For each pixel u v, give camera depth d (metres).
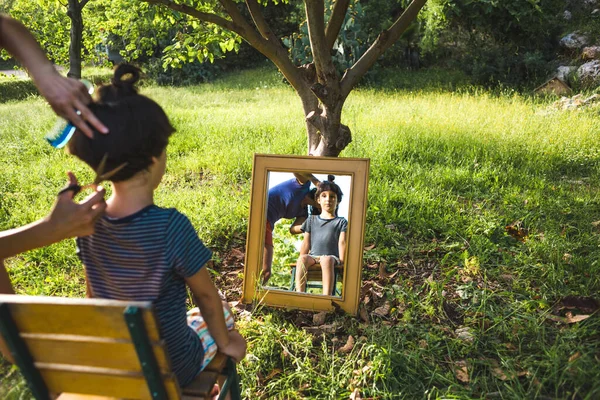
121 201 1.90
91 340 1.65
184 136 8.59
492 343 3.15
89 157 1.81
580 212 5.08
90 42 10.43
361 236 3.59
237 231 5.01
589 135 7.91
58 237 1.85
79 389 1.78
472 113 9.80
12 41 1.75
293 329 3.46
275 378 3.07
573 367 2.80
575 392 2.61
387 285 3.96
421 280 4.05
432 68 17.33
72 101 1.75
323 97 4.14
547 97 12.36
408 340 3.30
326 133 4.34
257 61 22.28
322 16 4.02
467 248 4.44
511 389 2.70
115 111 1.79
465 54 16.52
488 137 7.90
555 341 3.06
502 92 13.57
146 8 7.73
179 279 1.95
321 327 3.48
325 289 3.65
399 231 4.87
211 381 2.09
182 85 19.89
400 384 2.91
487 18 15.36
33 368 1.76
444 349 3.21
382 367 2.99
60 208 1.82
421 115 9.67
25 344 1.72
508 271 4.06
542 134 8.06
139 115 1.80
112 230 1.85
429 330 3.36
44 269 4.39
